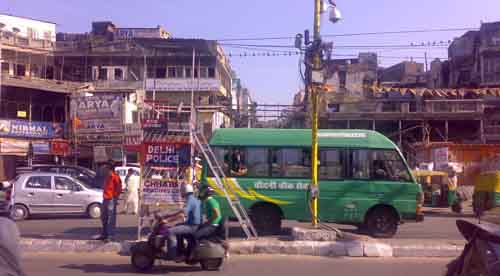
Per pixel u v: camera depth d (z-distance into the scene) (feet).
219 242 33.09
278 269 33.32
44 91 144.15
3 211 11.45
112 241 39.99
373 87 79.05
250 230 46.91
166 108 84.12
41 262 35.14
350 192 47.14
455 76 174.29
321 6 44.55
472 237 16.34
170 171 41.34
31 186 62.54
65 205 62.80
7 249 9.64
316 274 31.89
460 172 109.70
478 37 166.81
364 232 48.67
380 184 47.11
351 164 47.60
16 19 169.68
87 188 64.49
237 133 48.47
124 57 155.94
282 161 47.78
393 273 32.37
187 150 41.55
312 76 44.06
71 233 47.80
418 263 35.99
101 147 128.98
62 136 139.64
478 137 149.28
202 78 154.61
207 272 32.37
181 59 155.02
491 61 156.46
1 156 130.62
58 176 63.82
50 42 156.25
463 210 87.20
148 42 156.04
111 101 131.44
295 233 41.14
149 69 156.35
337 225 56.80
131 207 68.64
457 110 150.10
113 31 175.73
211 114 146.92
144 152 41.34
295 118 129.08
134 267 32.81
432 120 150.82
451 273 16.71
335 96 165.27
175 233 32.45
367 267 34.30
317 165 46.78
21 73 149.59
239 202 44.52
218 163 47.73
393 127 155.02
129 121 131.85
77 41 159.33
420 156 127.34
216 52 154.20
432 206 91.20
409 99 163.73
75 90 146.10
